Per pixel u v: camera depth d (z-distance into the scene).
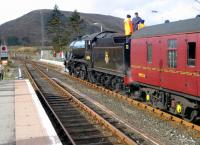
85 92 25.08
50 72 46.75
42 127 12.20
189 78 13.67
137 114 16.59
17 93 21.47
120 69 22.38
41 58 93.56
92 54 29.58
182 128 13.72
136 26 21.67
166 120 15.12
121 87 23.23
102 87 26.53
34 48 163.00
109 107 18.61
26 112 15.01
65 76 39.81
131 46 20.03
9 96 20.17
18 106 16.59
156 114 16.31
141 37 18.44
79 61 34.28
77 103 19.70
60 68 54.69
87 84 30.22
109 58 24.72
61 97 23.08
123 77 21.92
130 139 11.37
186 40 13.82
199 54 12.87
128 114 16.62
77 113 17.34
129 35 21.44
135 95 21.20
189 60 13.64
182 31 14.11
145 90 18.67
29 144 10.09
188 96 13.98
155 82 16.89
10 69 53.78
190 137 12.47
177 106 15.09
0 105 17.00
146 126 14.16
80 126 14.44
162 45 15.97
